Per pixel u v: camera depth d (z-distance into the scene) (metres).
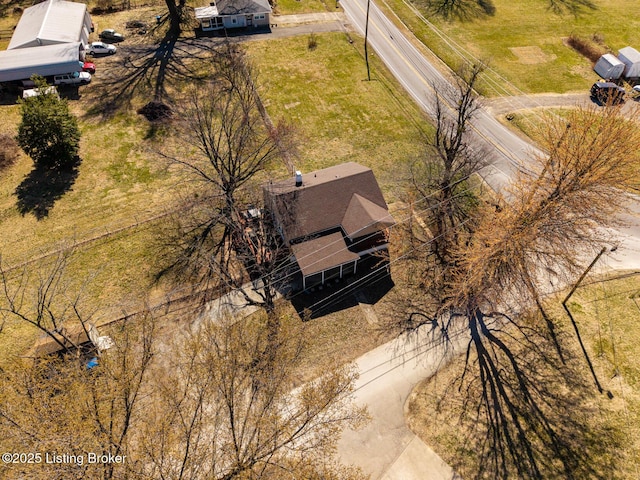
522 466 23.19
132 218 34.69
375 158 41.09
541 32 60.44
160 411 19.00
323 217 31.41
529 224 25.55
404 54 54.62
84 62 48.19
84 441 16.14
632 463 23.22
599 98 48.31
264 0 56.91
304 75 50.22
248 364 21.27
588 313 30.11
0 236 32.97
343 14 61.00
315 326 29.02
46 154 37.00
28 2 57.97
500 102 48.25
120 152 39.94
